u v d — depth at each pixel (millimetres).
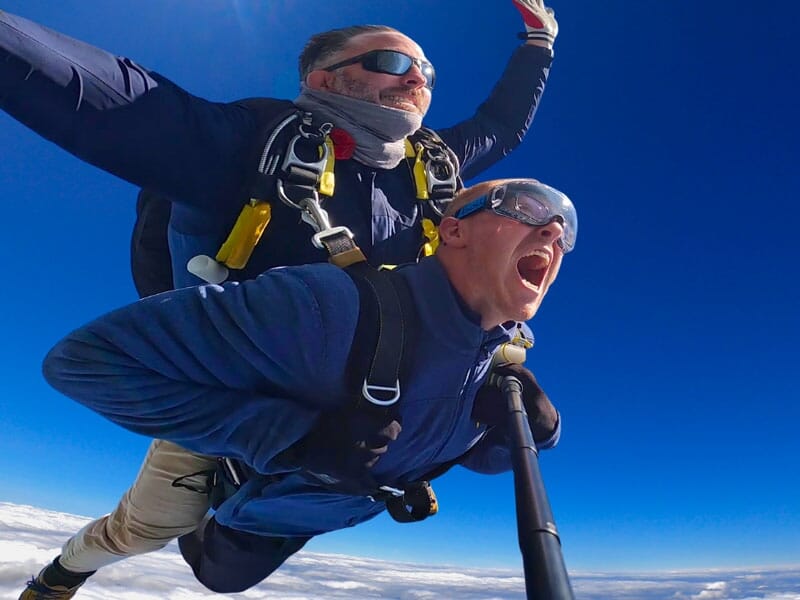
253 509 1069
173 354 671
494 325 790
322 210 902
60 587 1689
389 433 741
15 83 684
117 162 808
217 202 941
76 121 744
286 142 944
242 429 756
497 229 749
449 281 778
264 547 1282
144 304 667
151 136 817
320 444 756
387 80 1062
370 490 857
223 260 938
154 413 708
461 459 1031
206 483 1336
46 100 709
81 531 1606
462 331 766
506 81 1612
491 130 1543
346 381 723
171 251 1077
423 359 761
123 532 1468
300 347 687
